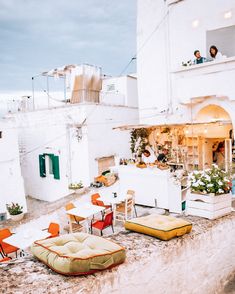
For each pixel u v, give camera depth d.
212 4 12.23
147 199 10.67
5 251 7.22
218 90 11.50
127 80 19.05
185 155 14.26
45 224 11.09
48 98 17.22
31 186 18.30
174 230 3.63
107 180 14.34
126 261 3.01
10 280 2.64
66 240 3.19
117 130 17.02
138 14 14.82
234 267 4.65
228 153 12.38
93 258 2.69
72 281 2.60
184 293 3.67
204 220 4.39
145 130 14.96
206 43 12.55
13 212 12.09
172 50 13.66
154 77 14.47
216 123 12.48
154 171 10.31
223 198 4.58
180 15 13.23
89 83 16.08
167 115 14.05
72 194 13.96
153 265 3.23
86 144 15.05
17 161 13.65
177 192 9.64
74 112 15.41
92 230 9.07
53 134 16.50
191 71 12.25
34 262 3.03
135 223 3.92
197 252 3.86
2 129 13.04
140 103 15.12
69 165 15.78
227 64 11.16
